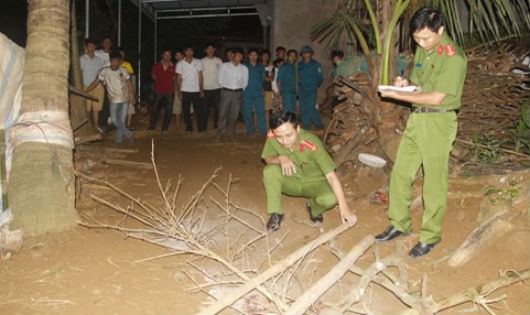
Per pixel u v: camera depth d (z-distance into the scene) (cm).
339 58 1081
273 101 1177
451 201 516
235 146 964
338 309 326
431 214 416
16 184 451
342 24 702
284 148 446
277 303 316
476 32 755
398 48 753
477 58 666
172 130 1217
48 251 426
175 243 457
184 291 371
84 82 1004
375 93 620
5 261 407
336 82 695
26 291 363
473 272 396
